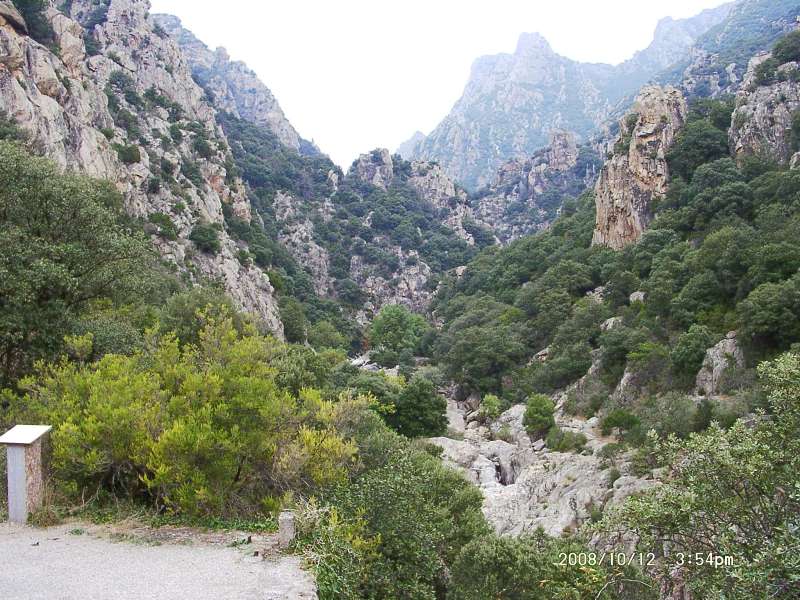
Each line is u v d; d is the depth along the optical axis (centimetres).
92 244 2722
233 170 11569
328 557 1342
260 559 1313
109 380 1814
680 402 4081
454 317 11000
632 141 8481
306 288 12762
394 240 16050
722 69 16925
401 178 19288
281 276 11312
